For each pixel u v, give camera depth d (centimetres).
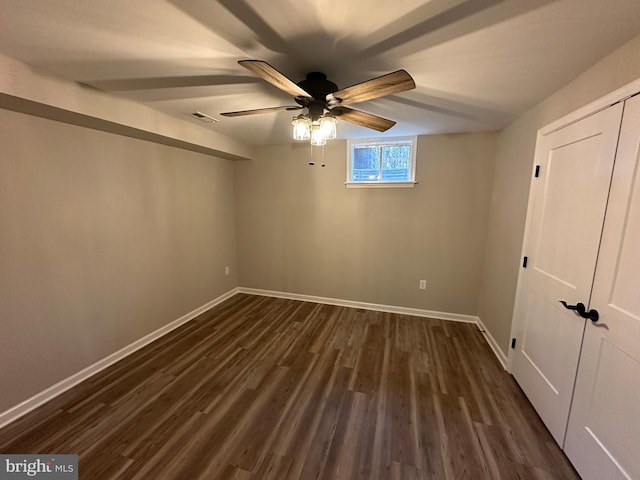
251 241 431
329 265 398
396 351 278
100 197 238
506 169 276
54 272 208
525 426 186
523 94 196
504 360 254
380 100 214
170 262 316
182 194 328
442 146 329
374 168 366
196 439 175
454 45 137
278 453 166
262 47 141
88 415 193
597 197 147
